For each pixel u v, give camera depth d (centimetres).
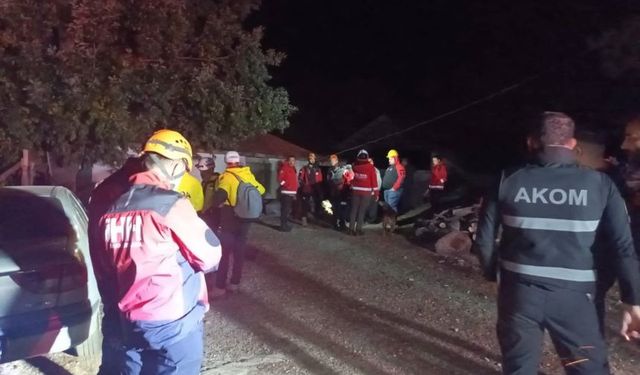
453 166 2086
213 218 918
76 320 541
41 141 1421
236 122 1527
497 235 422
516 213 402
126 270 366
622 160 626
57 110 1325
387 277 1034
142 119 1430
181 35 1434
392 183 1520
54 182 1491
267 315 806
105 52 1367
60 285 538
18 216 548
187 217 371
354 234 1504
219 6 1529
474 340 704
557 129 407
